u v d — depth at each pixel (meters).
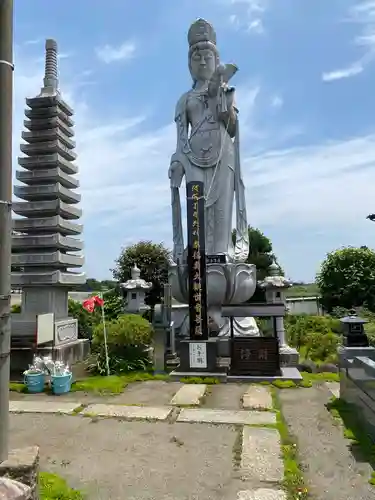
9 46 4.06
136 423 7.93
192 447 6.73
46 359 11.08
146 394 10.20
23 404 9.30
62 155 14.89
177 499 5.14
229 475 5.75
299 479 5.66
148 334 13.14
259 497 5.16
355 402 8.12
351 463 6.20
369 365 7.14
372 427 6.96
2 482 3.50
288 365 13.11
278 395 10.09
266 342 11.63
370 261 29.30
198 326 12.02
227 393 10.20
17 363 12.56
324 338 14.20
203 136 16.66
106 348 12.46
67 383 10.42
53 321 12.70
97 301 13.51
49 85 14.82
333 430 7.59
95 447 6.78
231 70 16.20
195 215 12.27
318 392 10.30
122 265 30.62
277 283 14.23
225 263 15.13
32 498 3.71
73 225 14.68
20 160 14.22
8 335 4.03
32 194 14.03
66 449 6.71
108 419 8.18
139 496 5.21
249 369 11.55
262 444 6.80
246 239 16.75
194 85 17.69
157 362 12.53
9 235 4.07
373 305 28.11
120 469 5.97
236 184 16.81
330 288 29.34
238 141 16.86
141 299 18.23
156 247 31.12
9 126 4.05
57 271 13.62
